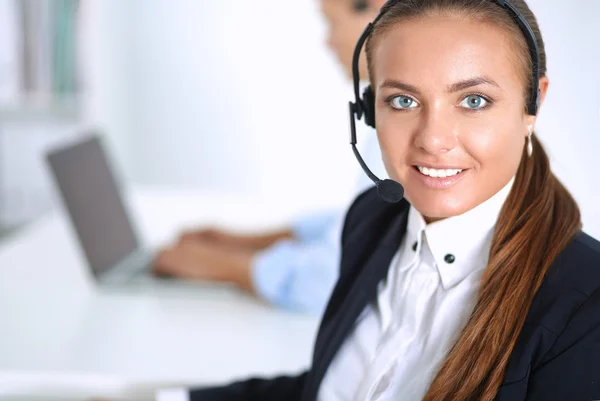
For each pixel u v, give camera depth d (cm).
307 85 411
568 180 173
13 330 157
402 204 101
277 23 406
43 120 352
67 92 342
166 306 173
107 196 202
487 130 77
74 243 223
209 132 421
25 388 138
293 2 403
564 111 193
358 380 96
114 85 388
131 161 421
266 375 138
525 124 82
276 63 410
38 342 151
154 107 420
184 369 140
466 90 76
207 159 425
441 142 77
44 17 329
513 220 85
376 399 91
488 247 89
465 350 82
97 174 201
